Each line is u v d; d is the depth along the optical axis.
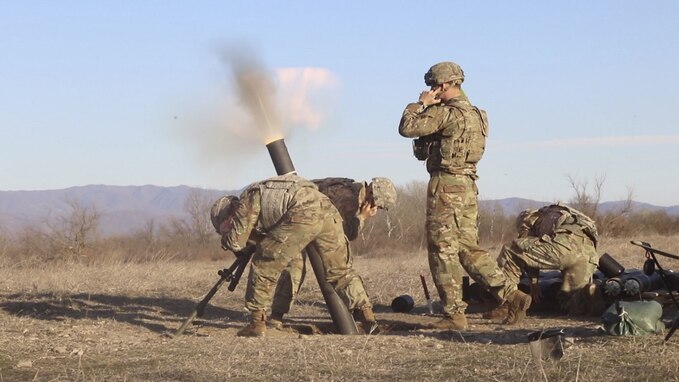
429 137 11.07
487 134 11.23
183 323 11.20
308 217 10.45
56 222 41.12
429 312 13.01
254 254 10.62
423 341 9.59
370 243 39.38
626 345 8.73
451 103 11.02
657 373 7.61
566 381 7.44
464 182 11.02
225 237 10.57
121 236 43.91
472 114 11.01
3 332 10.73
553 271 13.43
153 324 11.74
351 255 10.96
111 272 18.47
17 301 13.56
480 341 9.68
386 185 11.01
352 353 8.92
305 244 10.51
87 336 10.52
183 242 44.69
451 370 8.04
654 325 9.29
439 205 10.98
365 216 11.05
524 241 12.06
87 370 8.45
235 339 10.10
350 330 10.88
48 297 14.25
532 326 11.16
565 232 12.02
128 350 9.43
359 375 7.97
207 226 46.03
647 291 12.02
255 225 10.60
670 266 19.55
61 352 9.32
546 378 7.41
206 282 17.27
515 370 7.85
